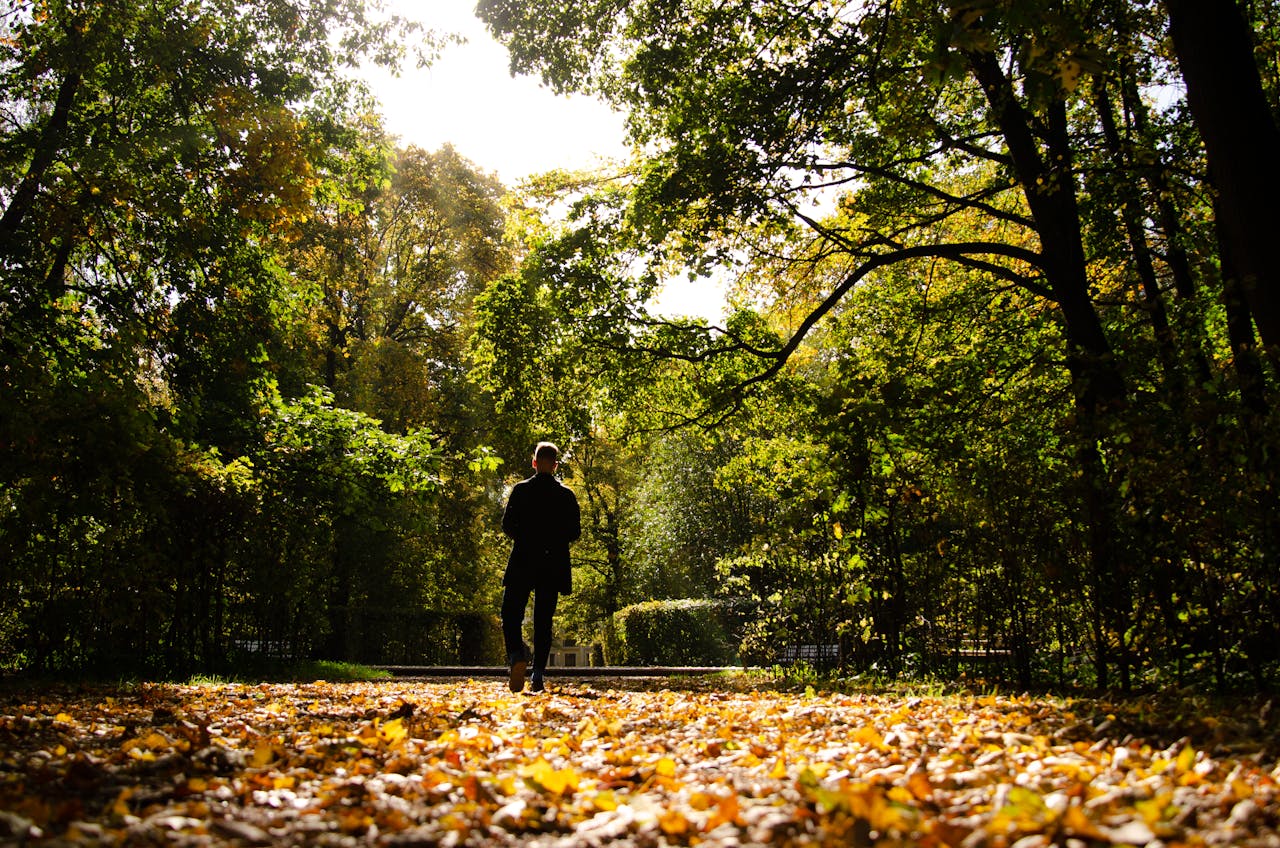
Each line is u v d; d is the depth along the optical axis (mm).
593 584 44625
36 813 2986
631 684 12086
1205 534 6449
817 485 10422
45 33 15484
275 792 3510
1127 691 7281
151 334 16375
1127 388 7516
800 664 12430
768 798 3221
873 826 2662
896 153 14945
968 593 9156
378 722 5660
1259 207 7074
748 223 14250
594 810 3262
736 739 4973
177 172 15922
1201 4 7270
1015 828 2586
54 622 9828
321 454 16734
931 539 9438
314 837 2912
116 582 10117
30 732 5047
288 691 8719
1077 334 12188
